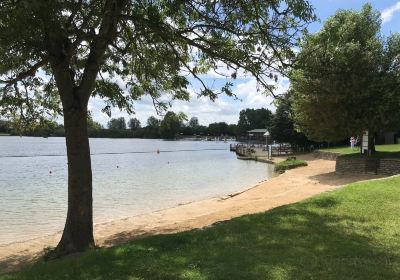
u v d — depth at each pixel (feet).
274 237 26.14
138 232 47.21
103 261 22.26
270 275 19.30
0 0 25.55
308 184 74.33
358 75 78.89
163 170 143.84
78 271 21.01
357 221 30.68
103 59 38.22
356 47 77.10
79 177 33.91
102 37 33.42
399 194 40.91
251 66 36.01
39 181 111.04
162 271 20.18
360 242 25.11
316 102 81.87
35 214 64.90
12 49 31.48
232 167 156.15
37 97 44.32
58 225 57.06
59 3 26.84
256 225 29.53
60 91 33.71
